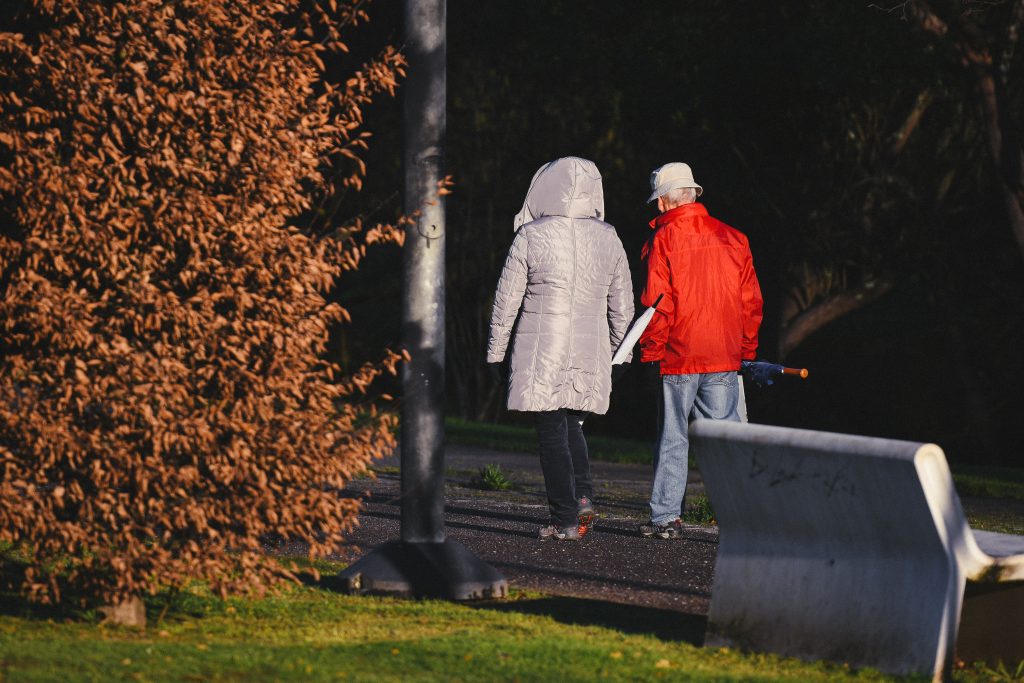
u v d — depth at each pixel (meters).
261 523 14.89
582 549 22.36
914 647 13.77
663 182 23.69
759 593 15.21
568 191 22.02
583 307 22.02
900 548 14.03
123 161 14.35
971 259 75.62
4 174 13.95
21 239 14.53
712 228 23.41
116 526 14.53
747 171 72.19
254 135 14.71
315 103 15.63
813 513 14.65
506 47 72.31
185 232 14.44
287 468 14.97
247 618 16.47
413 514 18.77
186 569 14.50
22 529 14.28
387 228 15.71
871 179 70.50
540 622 16.58
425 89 18.64
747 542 15.48
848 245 72.19
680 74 60.16
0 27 14.85
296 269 14.77
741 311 23.48
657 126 70.75
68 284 14.77
